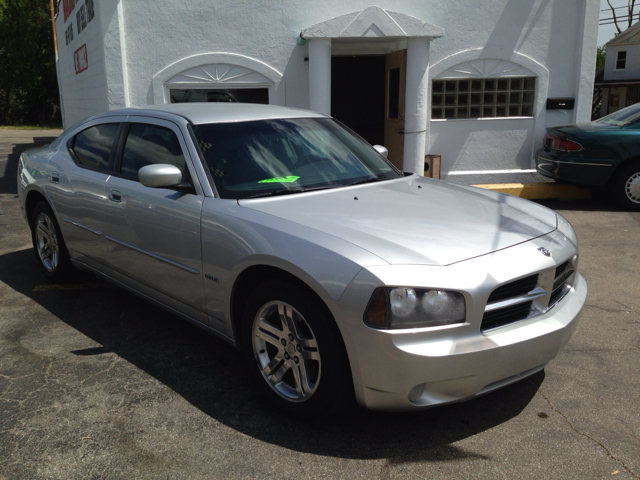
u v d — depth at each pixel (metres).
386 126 9.83
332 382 2.67
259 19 8.70
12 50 43.72
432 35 8.23
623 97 39.62
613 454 2.65
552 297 3.00
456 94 9.41
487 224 3.04
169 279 3.56
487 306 2.58
